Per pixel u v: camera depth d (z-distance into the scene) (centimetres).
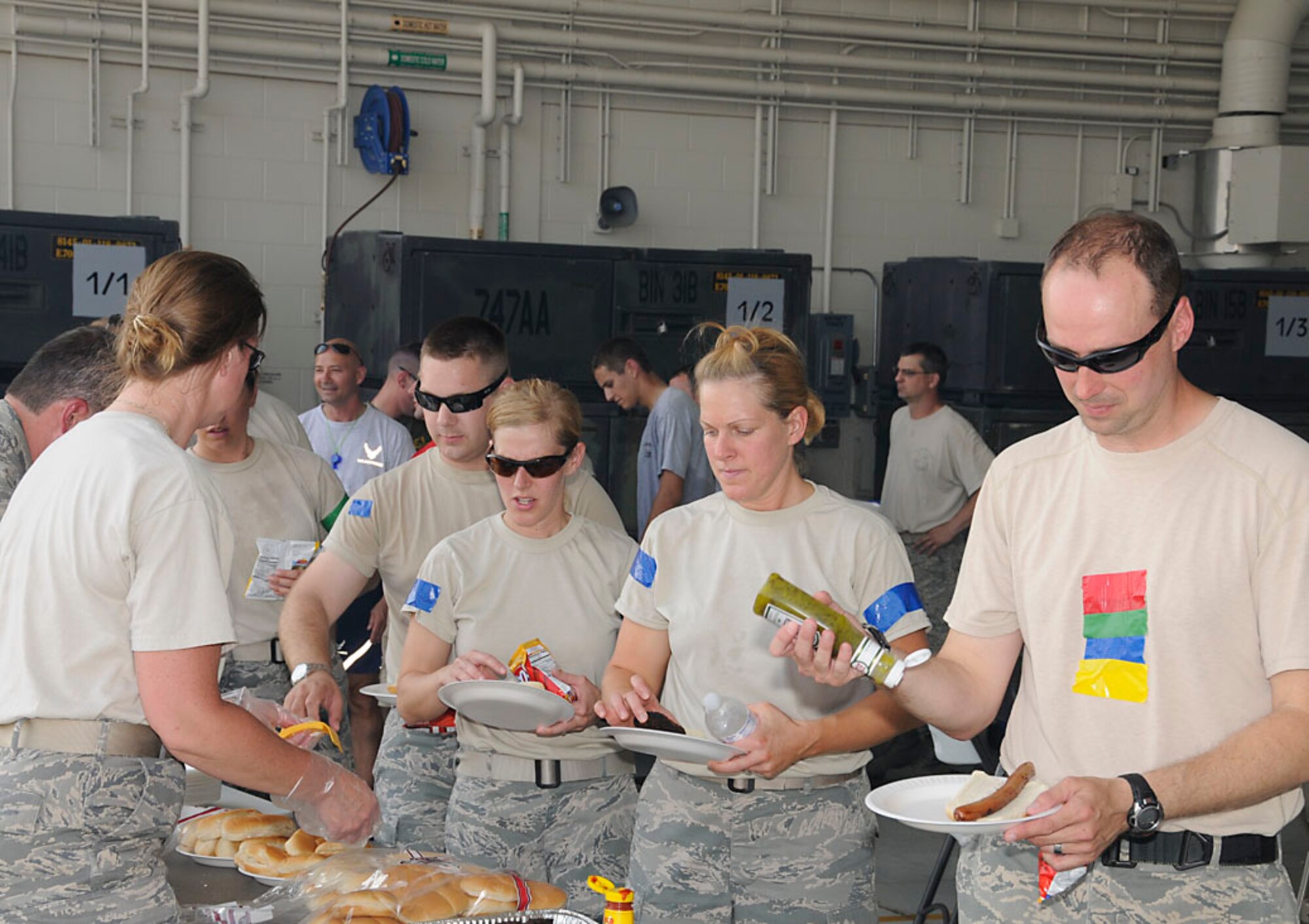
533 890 193
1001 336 636
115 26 647
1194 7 785
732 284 593
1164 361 168
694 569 219
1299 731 162
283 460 309
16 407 251
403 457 495
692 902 213
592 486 285
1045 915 186
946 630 560
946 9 764
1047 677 185
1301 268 673
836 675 181
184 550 167
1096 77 781
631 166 741
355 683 408
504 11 704
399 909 183
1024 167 793
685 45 727
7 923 163
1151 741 175
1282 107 773
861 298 779
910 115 775
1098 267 164
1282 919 175
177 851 224
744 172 756
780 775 209
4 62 639
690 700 217
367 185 699
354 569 278
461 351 275
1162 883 175
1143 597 176
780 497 218
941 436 561
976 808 168
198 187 673
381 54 684
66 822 164
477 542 250
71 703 165
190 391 179
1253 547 169
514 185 722
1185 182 805
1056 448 188
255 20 666
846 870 213
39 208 649
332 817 188
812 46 754
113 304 512
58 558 166
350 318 625
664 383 570
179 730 167
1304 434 657
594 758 244
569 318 577
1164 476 175
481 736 243
